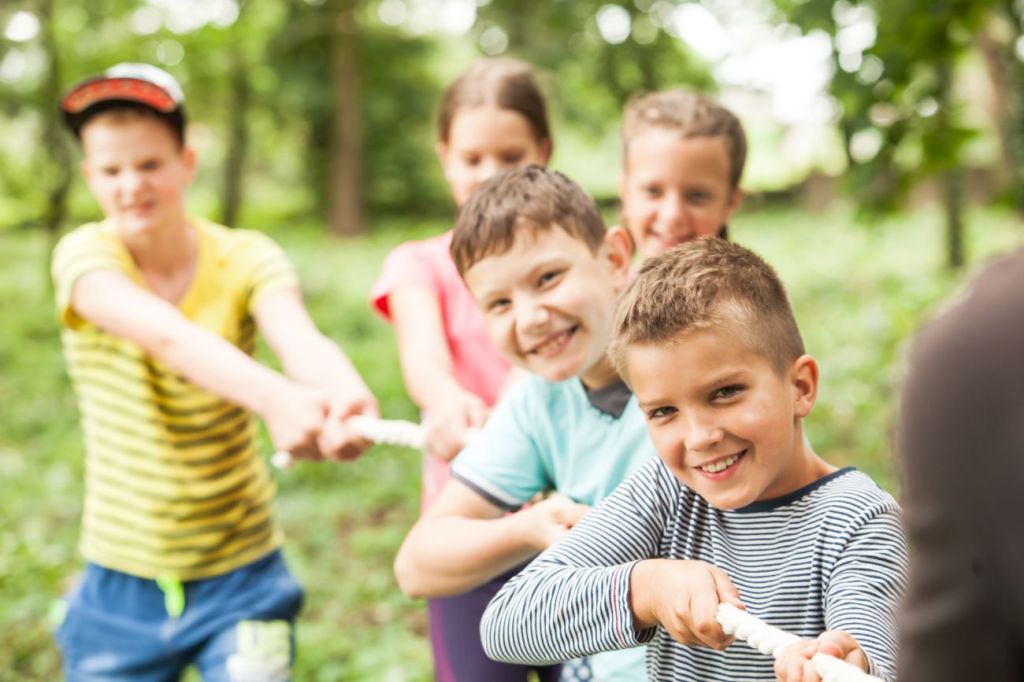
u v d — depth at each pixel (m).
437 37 28.77
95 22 14.36
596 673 2.27
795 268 16.58
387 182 28.89
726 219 3.10
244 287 3.10
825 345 10.96
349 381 2.81
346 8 25.39
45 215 15.30
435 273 2.99
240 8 16.58
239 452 3.04
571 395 2.21
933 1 5.11
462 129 3.20
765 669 1.67
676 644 1.76
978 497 0.99
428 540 2.15
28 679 4.81
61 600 3.17
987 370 0.99
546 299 2.15
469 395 2.62
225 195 23.83
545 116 3.29
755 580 1.69
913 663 1.05
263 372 2.74
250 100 23.72
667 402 1.65
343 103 25.69
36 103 15.22
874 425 8.17
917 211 22.25
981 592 1.00
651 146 2.99
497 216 2.17
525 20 22.02
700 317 1.62
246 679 2.95
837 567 1.63
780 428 1.65
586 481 2.18
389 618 5.43
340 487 7.49
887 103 5.34
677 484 1.79
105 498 3.05
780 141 9.57
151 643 3.01
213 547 3.01
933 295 11.76
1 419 9.53
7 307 14.59
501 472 2.22
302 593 3.15
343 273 18.31
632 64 20.30
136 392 2.98
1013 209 6.51
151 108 3.00
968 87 15.41
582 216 2.21
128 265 3.02
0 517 6.92
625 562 1.77
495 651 1.78
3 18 14.83
